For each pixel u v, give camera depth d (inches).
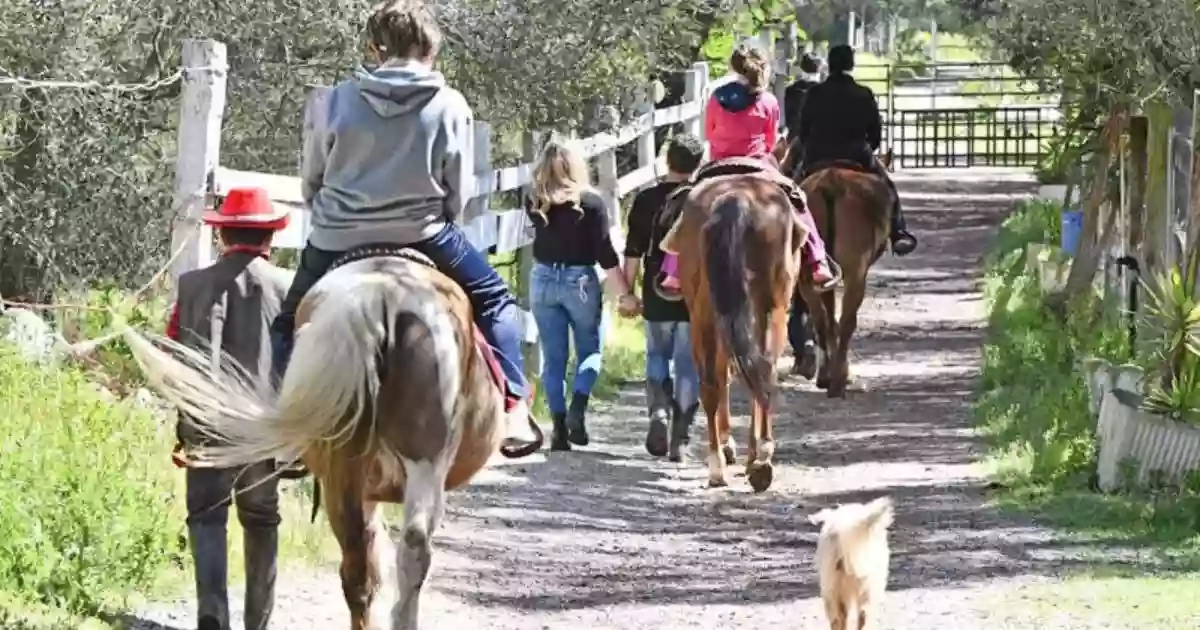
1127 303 792.3
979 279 1215.6
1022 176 1876.2
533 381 789.9
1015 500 587.8
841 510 366.3
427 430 340.8
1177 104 697.0
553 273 690.2
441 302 347.9
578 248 689.0
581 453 693.9
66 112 592.1
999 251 1289.4
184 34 656.4
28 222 595.2
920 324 1048.8
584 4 815.1
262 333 379.6
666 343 687.1
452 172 372.8
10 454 441.7
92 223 607.2
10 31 576.7
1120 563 494.6
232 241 385.1
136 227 615.2
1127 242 812.6
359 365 331.9
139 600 424.8
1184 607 432.5
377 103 366.6
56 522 420.8
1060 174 1277.1
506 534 550.3
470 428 362.0
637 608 460.4
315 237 372.8
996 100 2226.9
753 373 597.0
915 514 576.1
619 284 689.0
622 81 876.6
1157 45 664.4
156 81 574.2
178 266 509.7
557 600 469.1
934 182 1833.2
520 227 775.1
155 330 585.0
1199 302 623.2
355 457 342.6
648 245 693.9
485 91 813.2
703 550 538.0
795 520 582.6
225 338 376.8
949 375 876.6
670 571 508.1
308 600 446.0
